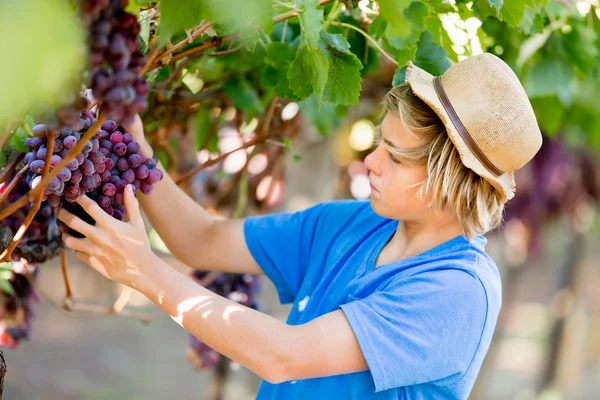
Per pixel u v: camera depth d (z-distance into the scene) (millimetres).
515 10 1680
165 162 2387
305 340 1469
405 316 1520
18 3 799
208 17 999
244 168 2666
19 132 1375
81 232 1435
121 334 9859
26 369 8250
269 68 1922
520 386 9273
